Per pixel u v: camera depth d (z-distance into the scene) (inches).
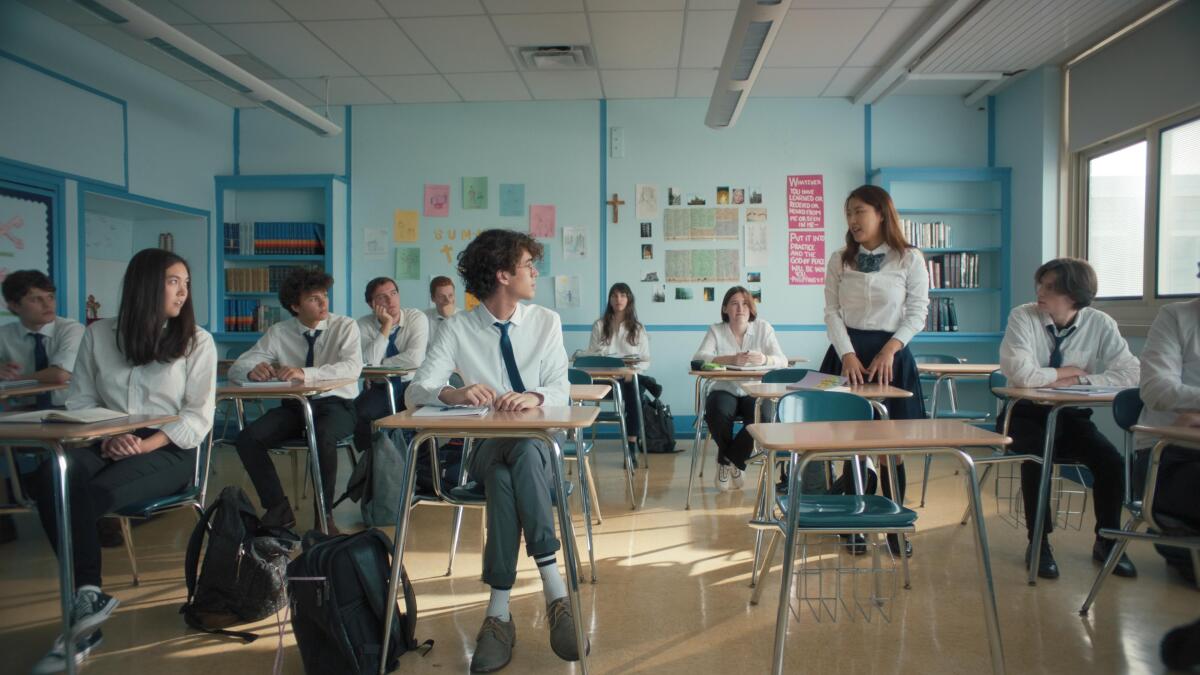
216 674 75.2
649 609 92.0
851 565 108.1
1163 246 167.9
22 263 170.1
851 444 64.6
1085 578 102.2
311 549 72.9
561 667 75.7
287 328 140.9
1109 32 180.5
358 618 72.8
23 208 170.4
